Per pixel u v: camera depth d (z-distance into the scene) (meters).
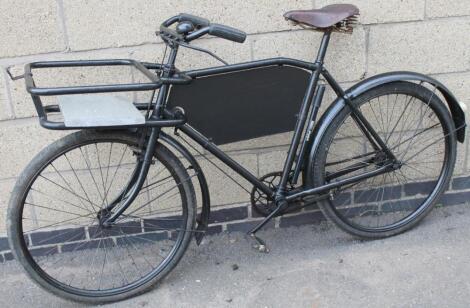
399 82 3.01
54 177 3.11
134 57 2.98
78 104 2.58
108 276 3.10
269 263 3.11
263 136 2.93
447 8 3.13
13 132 3.01
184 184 2.83
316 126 2.98
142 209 3.24
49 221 3.19
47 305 2.90
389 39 3.15
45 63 2.66
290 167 2.96
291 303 2.80
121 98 2.74
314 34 3.07
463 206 3.50
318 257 3.13
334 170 3.33
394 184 3.45
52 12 2.85
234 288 2.94
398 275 2.94
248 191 3.20
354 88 2.96
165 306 2.85
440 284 2.86
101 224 2.77
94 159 3.11
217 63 3.05
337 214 3.14
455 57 3.23
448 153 3.27
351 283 2.91
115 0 2.87
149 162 2.71
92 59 2.95
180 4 2.93
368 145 3.33
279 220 3.39
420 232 3.30
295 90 2.88
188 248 3.25
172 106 2.71
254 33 3.03
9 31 2.84
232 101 2.80
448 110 3.19
